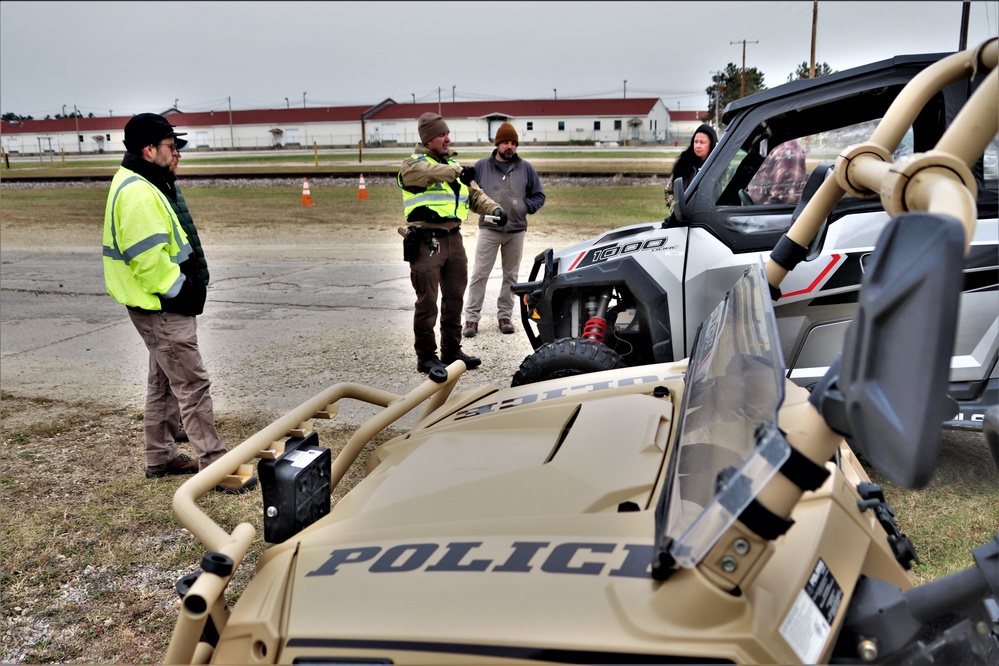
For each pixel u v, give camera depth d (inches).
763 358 58.1
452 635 54.4
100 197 949.2
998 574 54.9
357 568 62.8
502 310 280.7
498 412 92.0
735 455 53.6
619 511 65.3
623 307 177.5
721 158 153.9
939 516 129.7
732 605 50.3
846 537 63.6
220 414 202.1
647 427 79.5
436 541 64.1
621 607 53.3
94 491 160.2
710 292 154.5
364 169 1334.9
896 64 139.8
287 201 836.6
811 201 73.5
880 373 35.5
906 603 59.2
